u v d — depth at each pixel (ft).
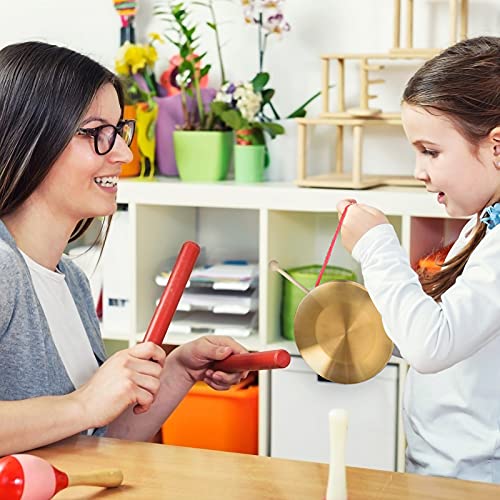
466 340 4.60
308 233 9.48
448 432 5.21
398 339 4.70
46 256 5.19
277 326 8.92
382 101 9.31
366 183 8.38
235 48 9.70
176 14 9.07
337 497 3.65
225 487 3.95
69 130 4.88
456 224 8.86
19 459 3.67
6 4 10.34
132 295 8.93
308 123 8.52
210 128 9.27
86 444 4.52
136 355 4.73
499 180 4.92
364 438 8.39
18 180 4.91
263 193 8.48
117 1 9.71
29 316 4.84
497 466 5.06
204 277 8.89
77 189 5.00
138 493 3.91
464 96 4.82
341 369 5.28
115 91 5.14
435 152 4.97
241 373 5.59
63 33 10.18
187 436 8.96
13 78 4.88
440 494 3.86
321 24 9.40
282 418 8.63
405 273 4.81
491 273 4.67
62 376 5.05
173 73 9.78
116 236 9.09
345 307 5.21
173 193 8.75
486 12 8.85
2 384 4.80
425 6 9.06
